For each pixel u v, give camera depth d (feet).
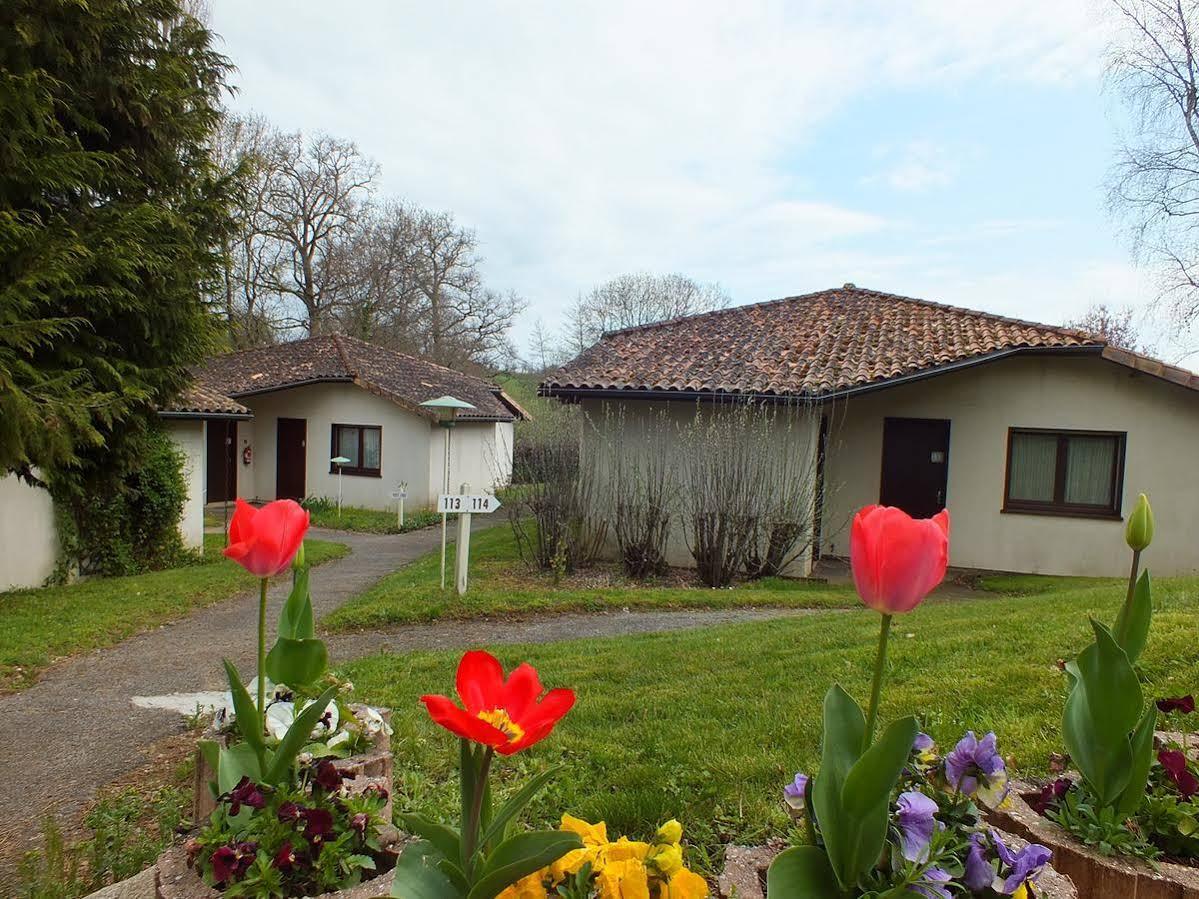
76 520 35.06
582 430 39.29
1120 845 6.40
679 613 29.19
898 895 4.16
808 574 36.27
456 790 11.09
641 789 10.81
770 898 4.22
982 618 22.00
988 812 7.07
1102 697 6.46
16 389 24.14
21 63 25.99
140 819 11.92
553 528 37.06
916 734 4.12
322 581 36.68
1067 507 38.01
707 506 35.22
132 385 30.50
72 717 17.52
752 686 16.60
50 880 9.25
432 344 124.77
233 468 68.85
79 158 26.66
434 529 58.39
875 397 40.45
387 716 10.93
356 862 5.80
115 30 29.19
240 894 5.44
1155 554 36.42
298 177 107.24
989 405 38.86
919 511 40.04
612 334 49.14
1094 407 37.22
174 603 29.78
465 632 26.40
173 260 31.17
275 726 8.07
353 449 66.28
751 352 41.45
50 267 25.36
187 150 33.24
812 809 4.67
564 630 26.50
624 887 4.18
